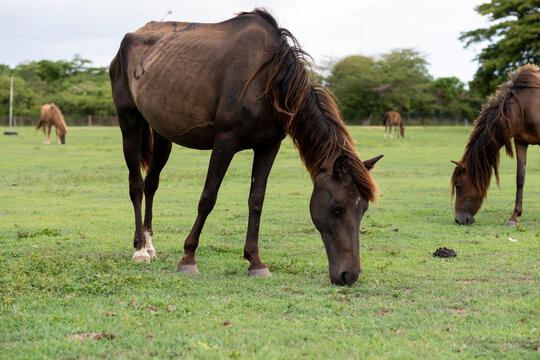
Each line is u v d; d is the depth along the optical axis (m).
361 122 71.75
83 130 47.84
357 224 4.40
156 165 6.07
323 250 6.26
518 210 8.17
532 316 3.85
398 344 3.27
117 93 6.11
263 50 4.83
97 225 7.93
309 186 13.21
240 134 4.90
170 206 9.99
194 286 4.63
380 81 68.88
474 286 4.73
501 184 13.28
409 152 24.20
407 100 71.31
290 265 5.36
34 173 15.68
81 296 4.27
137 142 6.08
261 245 6.58
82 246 6.42
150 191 6.13
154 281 4.75
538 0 42.38
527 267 5.47
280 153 23.48
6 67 80.38
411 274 5.15
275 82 4.69
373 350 3.16
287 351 3.12
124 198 11.03
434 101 74.69
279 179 14.83
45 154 22.23
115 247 6.38
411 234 7.34
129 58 5.89
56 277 4.71
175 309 3.89
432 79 82.38
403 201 10.63
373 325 3.61
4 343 3.26
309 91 4.64
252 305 4.07
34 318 3.65
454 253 6.01
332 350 3.16
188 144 5.50
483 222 8.39
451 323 3.71
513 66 44.16
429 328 3.59
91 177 14.60
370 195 4.31
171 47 5.41
